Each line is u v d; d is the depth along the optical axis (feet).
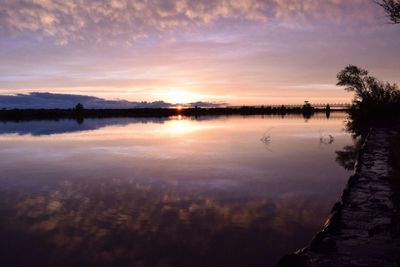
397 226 23.47
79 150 85.35
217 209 36.42
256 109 463.83
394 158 48.11
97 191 44.78
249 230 30.60
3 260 26.53
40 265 25.72
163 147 87.71
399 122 112.88
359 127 120.16
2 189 46.57
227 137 112.27
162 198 40.93
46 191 45.24
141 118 316.60
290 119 251.39
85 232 31.24
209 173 54.29
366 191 32.94
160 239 29.35
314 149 81.61
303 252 20.39
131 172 56.08
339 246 21.07
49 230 31.89
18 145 99.09
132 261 25.86
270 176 51.52
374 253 20.02
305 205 37.09
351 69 127.24
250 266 24.59
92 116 384.27
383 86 123.65
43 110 388.57
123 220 33.94
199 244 28.17
